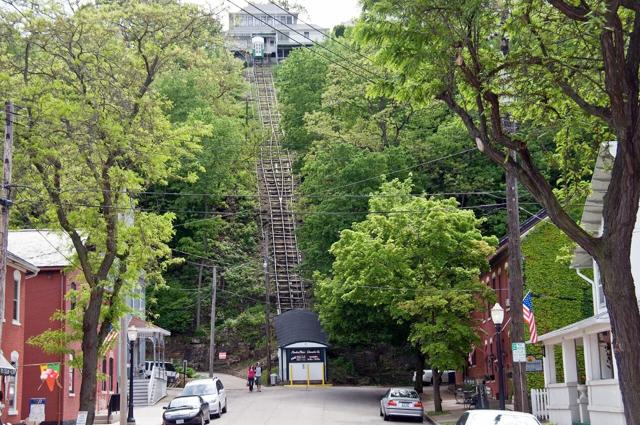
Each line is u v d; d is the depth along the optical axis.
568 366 34.25
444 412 45.59
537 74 18.34
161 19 30.84
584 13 16.66
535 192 16.95
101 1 30.52
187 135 31.75
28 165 28.56
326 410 47.56
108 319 31.92
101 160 29.69
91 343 30.67
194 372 77.06
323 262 71.69
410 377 71.62
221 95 95.50
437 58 17.66
